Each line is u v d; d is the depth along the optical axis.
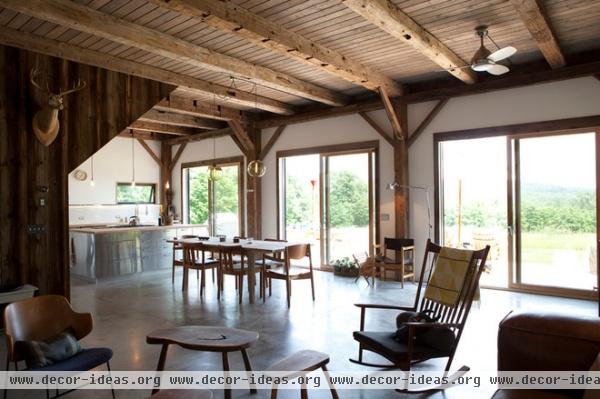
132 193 10.77
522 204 5.88
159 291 6.23
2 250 4.68
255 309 5.08
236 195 9.70
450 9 4.07
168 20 4.37
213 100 7.92
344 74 5.62
